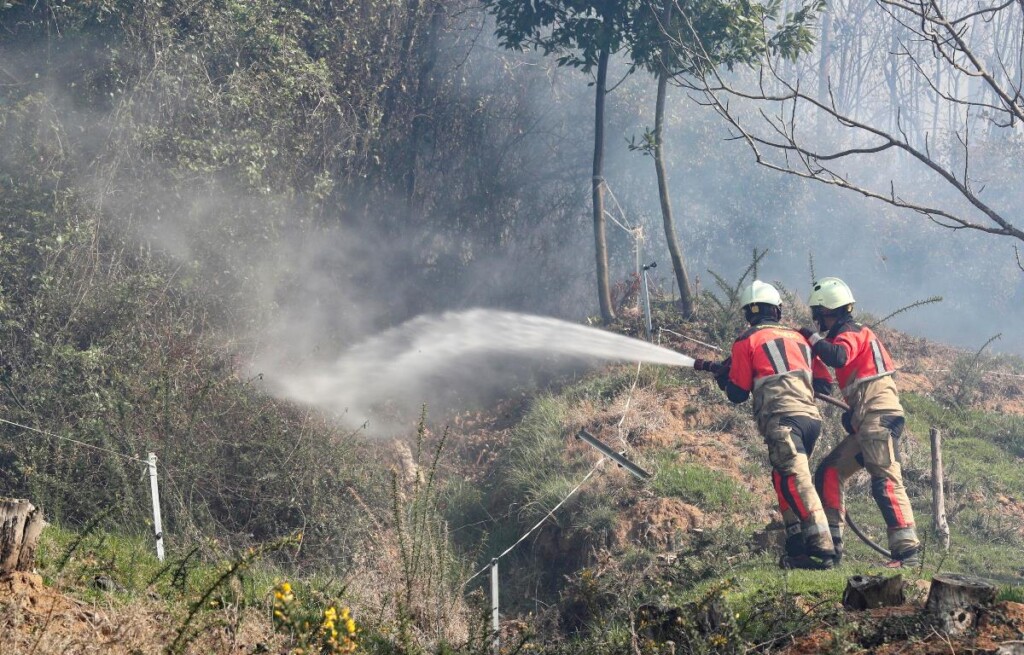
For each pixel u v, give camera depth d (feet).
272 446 39.01
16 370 40.73
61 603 18.94
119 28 49.88
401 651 19.27
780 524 32.71
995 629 17.88
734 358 31.35
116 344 42.01
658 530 35.14
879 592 20.77
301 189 59.72
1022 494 40.86
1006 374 54.65
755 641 20.47
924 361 55.52
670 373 49.16
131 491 33.32
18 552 19.15
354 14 65.67
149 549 29.58
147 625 18.95
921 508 38.01
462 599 22.20
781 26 57.26
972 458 44.16
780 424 30.09
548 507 38.32
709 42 54.80
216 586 18.83
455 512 42.27
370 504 39.01
